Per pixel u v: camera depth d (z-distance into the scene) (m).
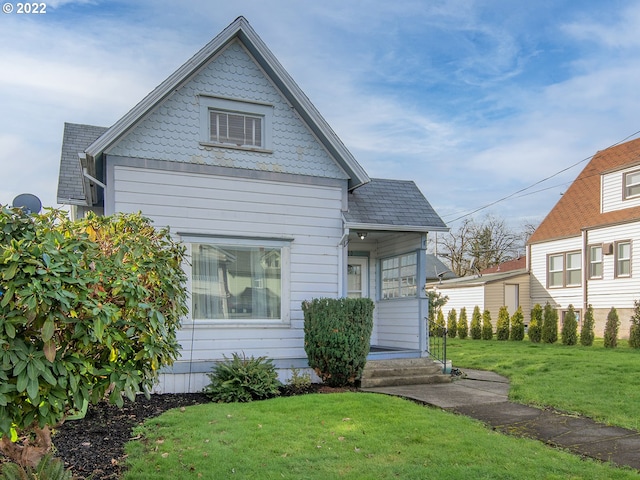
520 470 4.37
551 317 16.73
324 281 9.48
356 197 10.38
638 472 4.36
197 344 8.51
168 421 5.96
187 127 8.76
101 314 3.03
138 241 3.84
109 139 8.04
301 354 9.20
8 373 2.77
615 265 18.61
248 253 9.03
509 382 9.02
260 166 9.18
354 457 4.70
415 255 10.52
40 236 3.02
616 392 7.57
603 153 22.28
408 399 7.57
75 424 5.84
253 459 4.61
